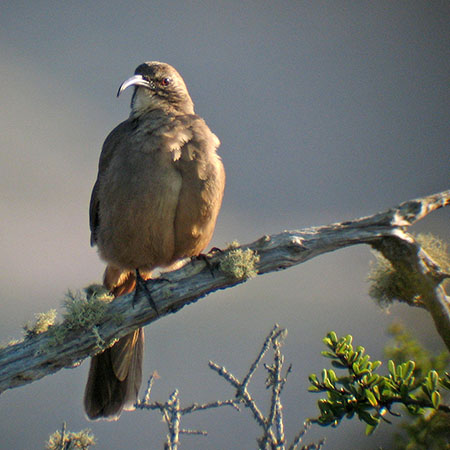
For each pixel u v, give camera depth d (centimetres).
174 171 809
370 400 596
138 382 859
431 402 586
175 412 630
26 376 702
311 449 608
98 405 847
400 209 650
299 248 683
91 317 704
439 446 644
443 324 623
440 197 655
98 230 871
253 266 692
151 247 830
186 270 722
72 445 644
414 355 688
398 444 665
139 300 717
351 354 616
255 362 633
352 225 662
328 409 611
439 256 646
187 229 824
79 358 709
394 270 645
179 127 819
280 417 606
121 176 816
